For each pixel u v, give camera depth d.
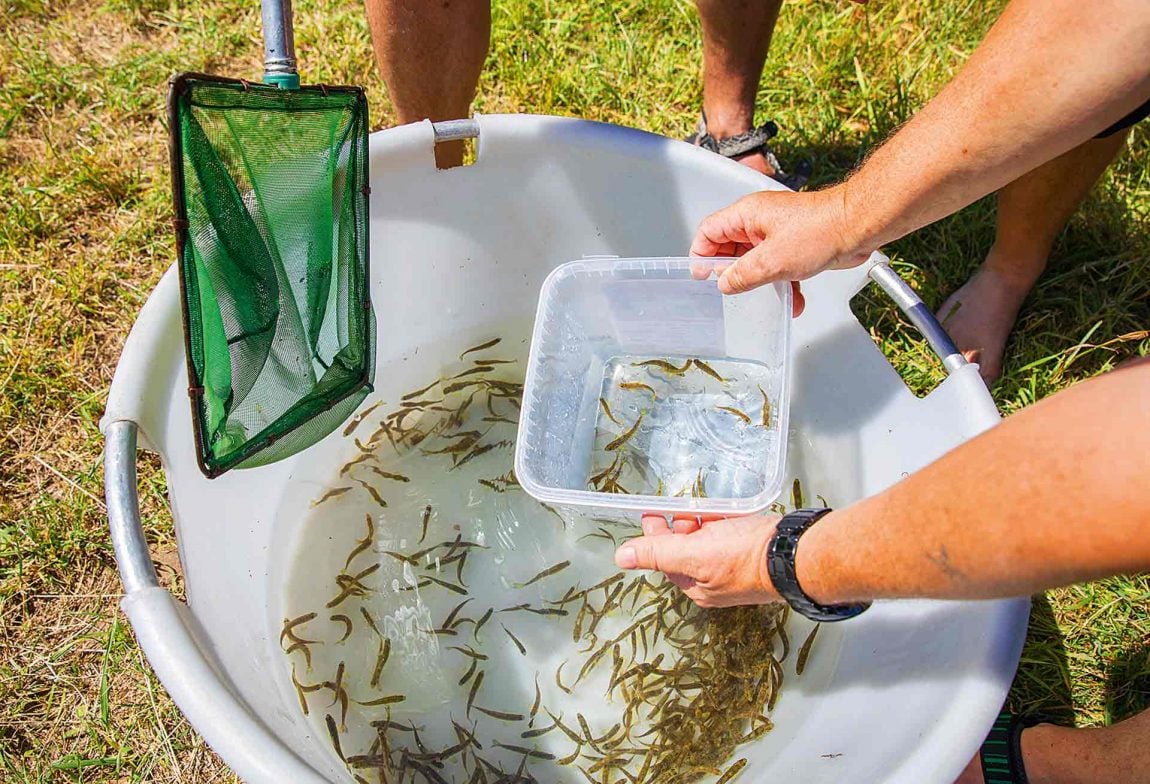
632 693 1.84
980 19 2.88
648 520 1.64
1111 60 1.12
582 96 2.85
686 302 1.96
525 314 2.30
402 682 1.87
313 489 2.09
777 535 1.25
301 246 1.54
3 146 2.80
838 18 2.91
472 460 2.19
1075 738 1.66
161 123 2.88
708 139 2.61
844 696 1.65
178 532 1.53
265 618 1.84
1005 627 1.32
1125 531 0.85
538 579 2.01
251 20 3.09
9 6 3.10
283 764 1.18
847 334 1.85
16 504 2.21
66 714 1.95
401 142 1.85
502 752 1.79
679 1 2.99
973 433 1.52
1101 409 0.87
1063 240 2.46
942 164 1.33
